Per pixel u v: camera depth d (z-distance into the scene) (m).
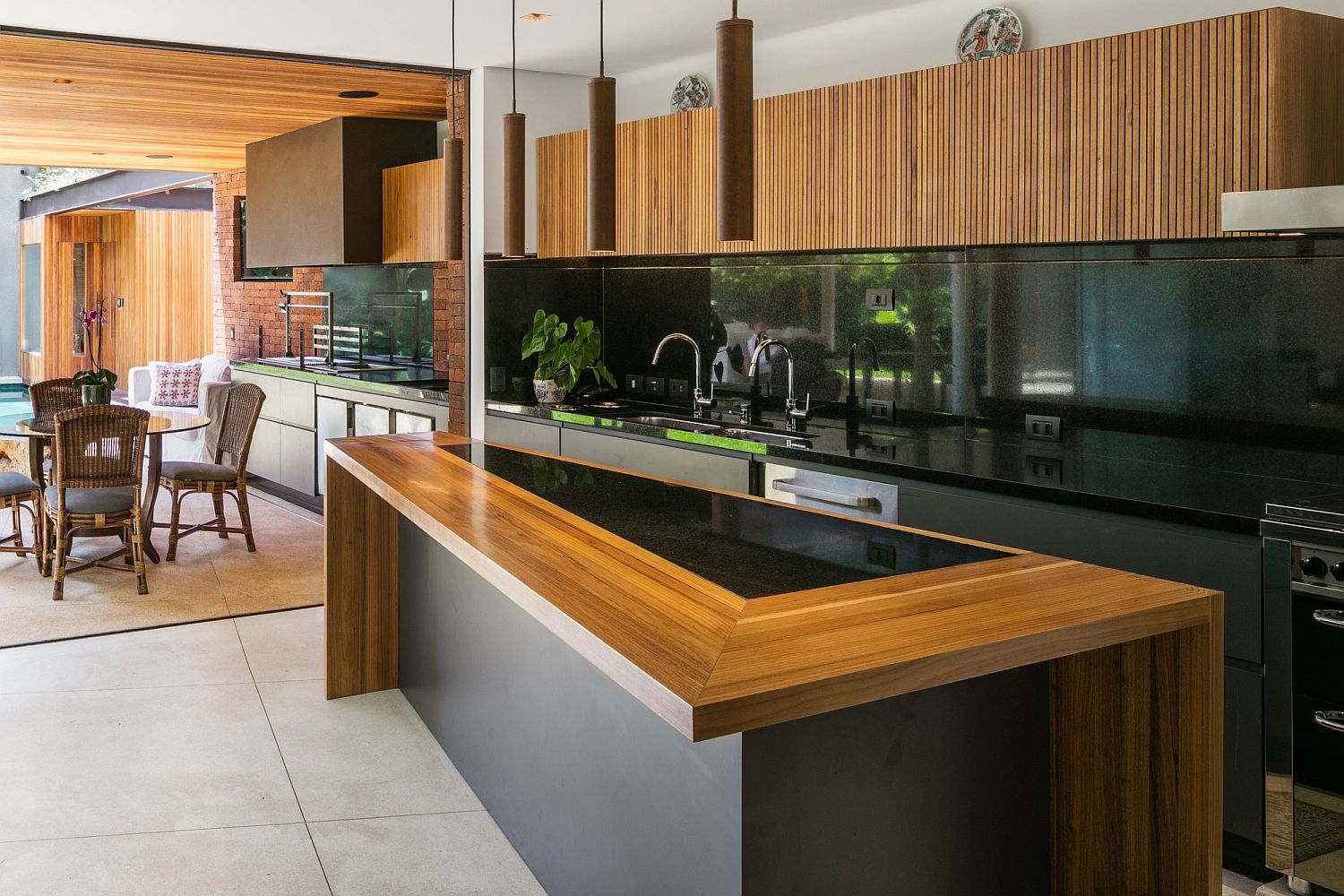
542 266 6.28
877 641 1.75
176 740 3.81
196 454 9.19
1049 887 2.30
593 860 2.60
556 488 3.17
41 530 6.00
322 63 5.59
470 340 6.23
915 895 2.11
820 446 4.33
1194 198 3.36
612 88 2.77
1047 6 4.06
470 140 6.04
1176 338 3.74
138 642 4.87
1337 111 3.38
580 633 1.84
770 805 1.93
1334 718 2.74
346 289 8.87
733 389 5.66
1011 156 3.88
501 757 3.21
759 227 4.93
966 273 4.45
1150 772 2.11
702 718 1.48
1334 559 2.73
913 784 2.09
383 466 3.54
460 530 2.58
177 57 5.50
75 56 5.49
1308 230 2.94
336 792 3.45
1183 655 2.05
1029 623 1.85
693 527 2.65
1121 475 3.51
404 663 4.28
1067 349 4.09
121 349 15.90
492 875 2.98
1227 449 3.63
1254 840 2.97
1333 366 3.33
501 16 4.72
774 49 5.19
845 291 5.00
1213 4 3.57
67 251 16.48
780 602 1.98
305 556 6.59
